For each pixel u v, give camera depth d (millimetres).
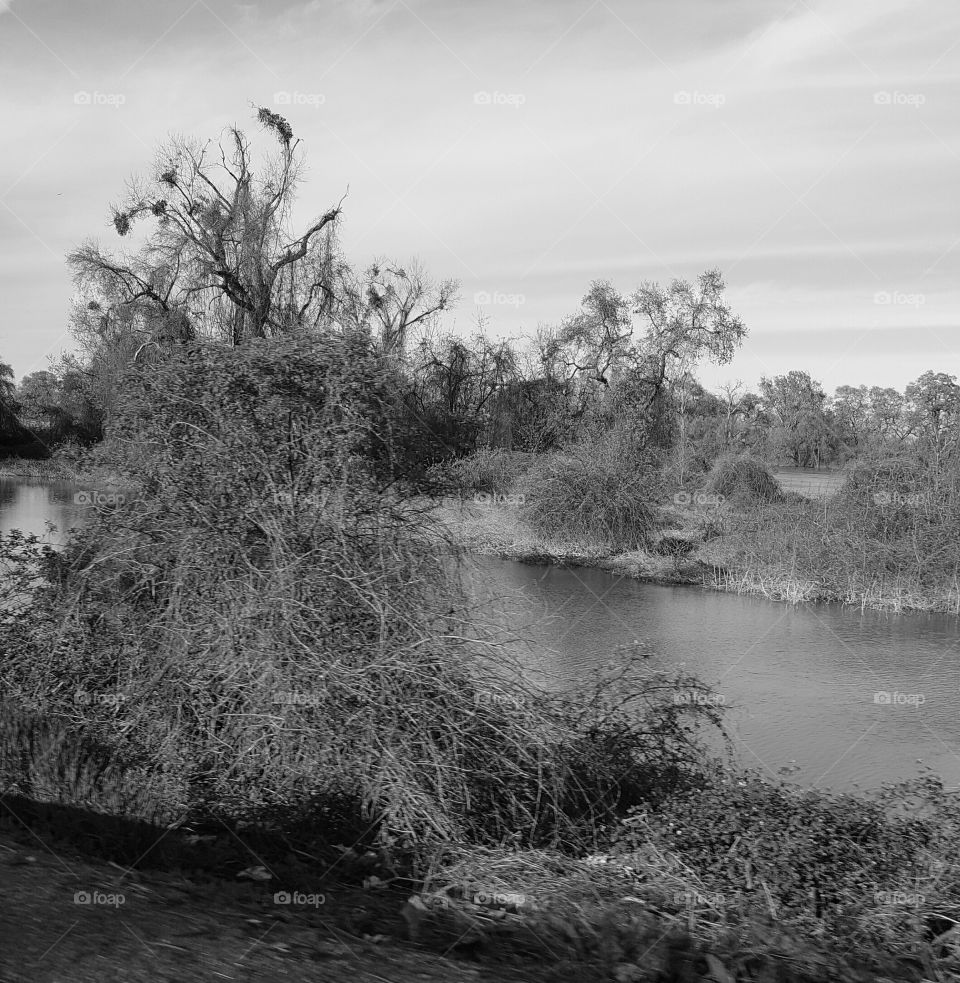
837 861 6695
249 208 36906
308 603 7672
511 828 7176
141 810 6348
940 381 32062
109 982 3486
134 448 8906
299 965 3906
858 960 5508
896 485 24672
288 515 8148
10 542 10398
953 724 12453
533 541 29188
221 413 8539
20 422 59000
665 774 8422
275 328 11727
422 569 8312
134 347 34656
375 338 9039
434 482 9070
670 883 6402
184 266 36719
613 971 4664
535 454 34312
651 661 12727
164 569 8516
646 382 48188
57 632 8859
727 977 4723
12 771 6574
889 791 8375
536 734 7516
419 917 5191
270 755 7250
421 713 7238
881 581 22609
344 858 6383
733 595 23188
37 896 4266
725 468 36875
